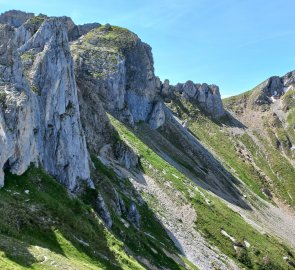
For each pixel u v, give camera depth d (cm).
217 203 16025
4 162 6191
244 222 15650
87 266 5531
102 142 13200
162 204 12644
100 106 13950
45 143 7862
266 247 14362
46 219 6012
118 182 11562
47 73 8319
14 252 4744
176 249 10412
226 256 12431
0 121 6288
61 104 8444
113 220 8700
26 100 6956
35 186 6656
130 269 6638
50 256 5134
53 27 9294
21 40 10800
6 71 7125
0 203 5631
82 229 6544
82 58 19750
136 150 15600
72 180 8225
